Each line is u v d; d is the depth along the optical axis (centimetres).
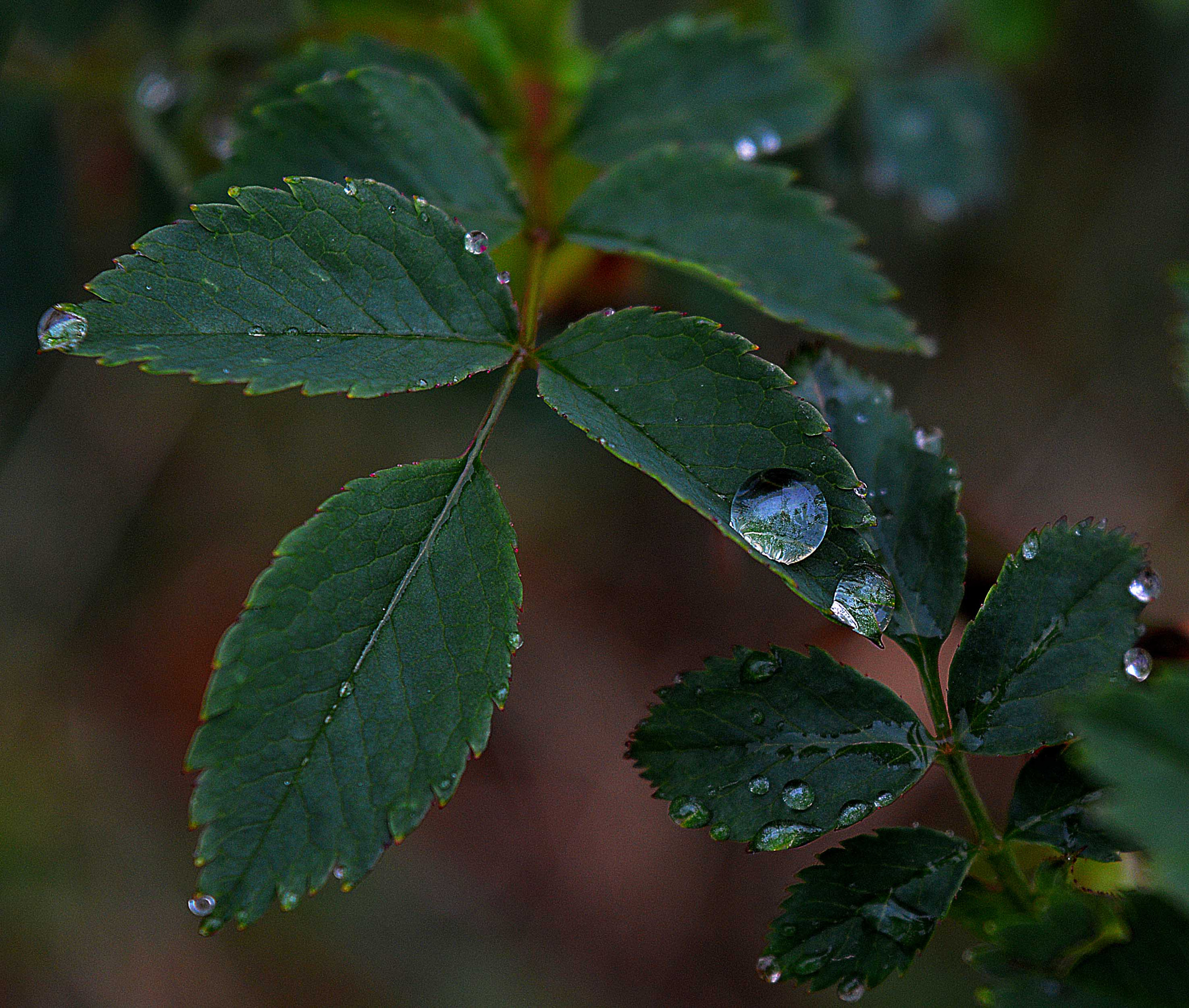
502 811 63
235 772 29
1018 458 57
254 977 59
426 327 30
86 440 55
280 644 29
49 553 58
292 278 30
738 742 30
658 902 61
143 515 59
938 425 57
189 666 61
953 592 30
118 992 57
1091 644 30
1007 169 39
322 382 30
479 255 30
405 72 33
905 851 30
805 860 58
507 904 62
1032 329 56
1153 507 57
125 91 35
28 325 35
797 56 34
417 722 29
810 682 30
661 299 35
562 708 63
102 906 58
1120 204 53
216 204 30
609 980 60
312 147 32
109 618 60
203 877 29
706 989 59
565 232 32
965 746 30
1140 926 29
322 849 29
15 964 56
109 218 38
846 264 32
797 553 30
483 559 30
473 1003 59
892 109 38
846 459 30
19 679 59
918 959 53
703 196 32
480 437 30
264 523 59
